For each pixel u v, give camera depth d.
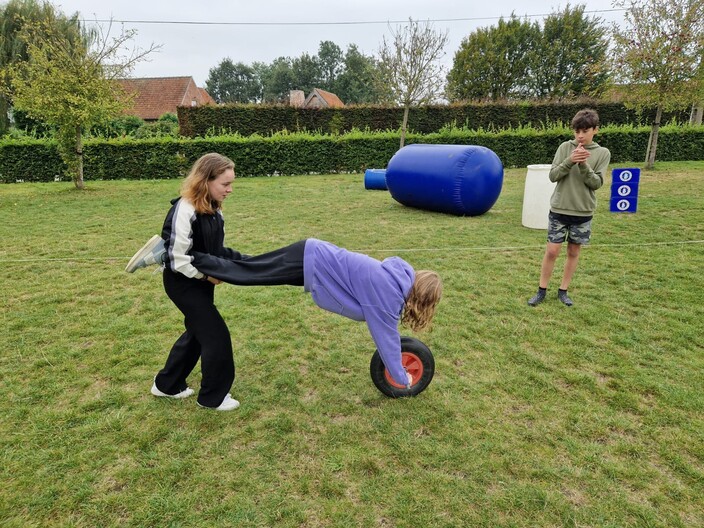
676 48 12.95
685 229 7.00
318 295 2.59
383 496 2.21
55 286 5.08
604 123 20.72
